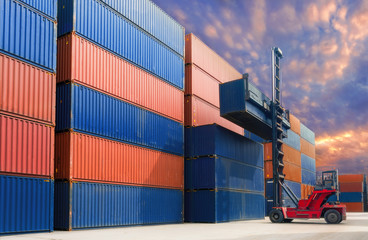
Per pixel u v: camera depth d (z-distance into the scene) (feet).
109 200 73.51
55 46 66.28
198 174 102.27
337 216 93.40
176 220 94.99
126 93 81.82
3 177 54.95
